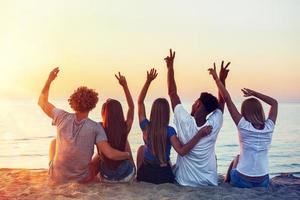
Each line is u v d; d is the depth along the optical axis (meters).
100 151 6.12
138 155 6.49
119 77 6.34
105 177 6.25
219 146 26.92
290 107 77.88
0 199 5.61
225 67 6.49
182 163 6.31
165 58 6.34
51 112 6.19
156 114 6.18
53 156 6.44
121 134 6.13
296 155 23.64
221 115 6.25
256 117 6.12
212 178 6.30
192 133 6.14
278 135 34.22
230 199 5.61
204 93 6.24
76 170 6.13
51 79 6.23
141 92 6.34
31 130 35.22
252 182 6.17
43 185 6.15
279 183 6.83
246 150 6.18
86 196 5.61
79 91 6.03
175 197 5.66
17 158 20.58
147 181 6.32
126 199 5.55
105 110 6.20
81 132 6.00
